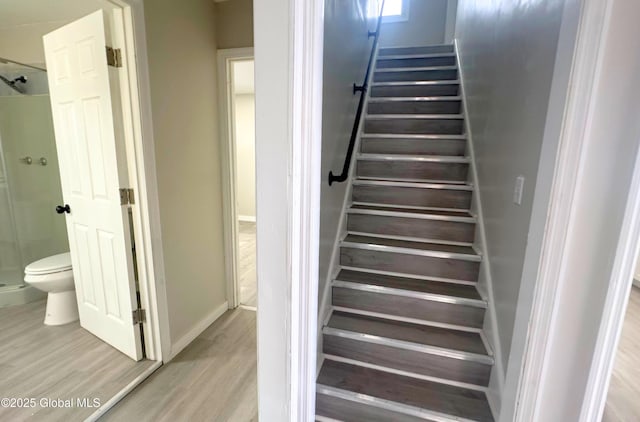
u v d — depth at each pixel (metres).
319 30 0.85
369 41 3.02
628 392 1.86
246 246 4.75
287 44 0.80
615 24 0.74
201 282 2.43
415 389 1.57
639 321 2.68
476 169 2.19
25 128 2.88
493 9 2.03
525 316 0.94
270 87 0.83
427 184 2.34
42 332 2.31
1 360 2.00
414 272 1.99
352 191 2.42
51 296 2.42
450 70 3.26
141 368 1.95
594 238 0.83
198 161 2.31
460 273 1.93
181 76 2.07
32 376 1.86
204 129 2.35
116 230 1.90
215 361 2.09
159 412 1.66
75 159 2.04
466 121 2.59
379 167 2.53
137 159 1.81
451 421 1.41
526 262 0.96
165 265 2.02
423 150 2.60
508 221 1.47
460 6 3.35
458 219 2.07
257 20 0.81
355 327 1.76
